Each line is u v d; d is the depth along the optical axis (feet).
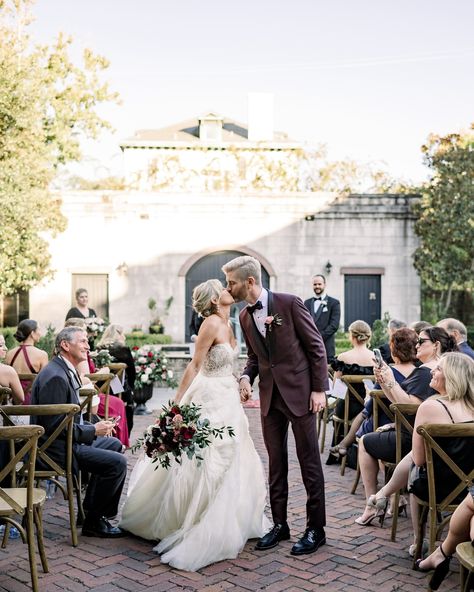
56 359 14.84
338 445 19.97
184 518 13.21
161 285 57.67
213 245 57.67
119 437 21.48
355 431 19.51
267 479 18.90
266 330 13.42
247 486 13.79
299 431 13.50
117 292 57.47
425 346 15.97
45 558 12.20
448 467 11.89
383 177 67.72
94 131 61.31
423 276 58.59
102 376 18.95
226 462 13.26
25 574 12.10
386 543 13.79
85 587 11.53
